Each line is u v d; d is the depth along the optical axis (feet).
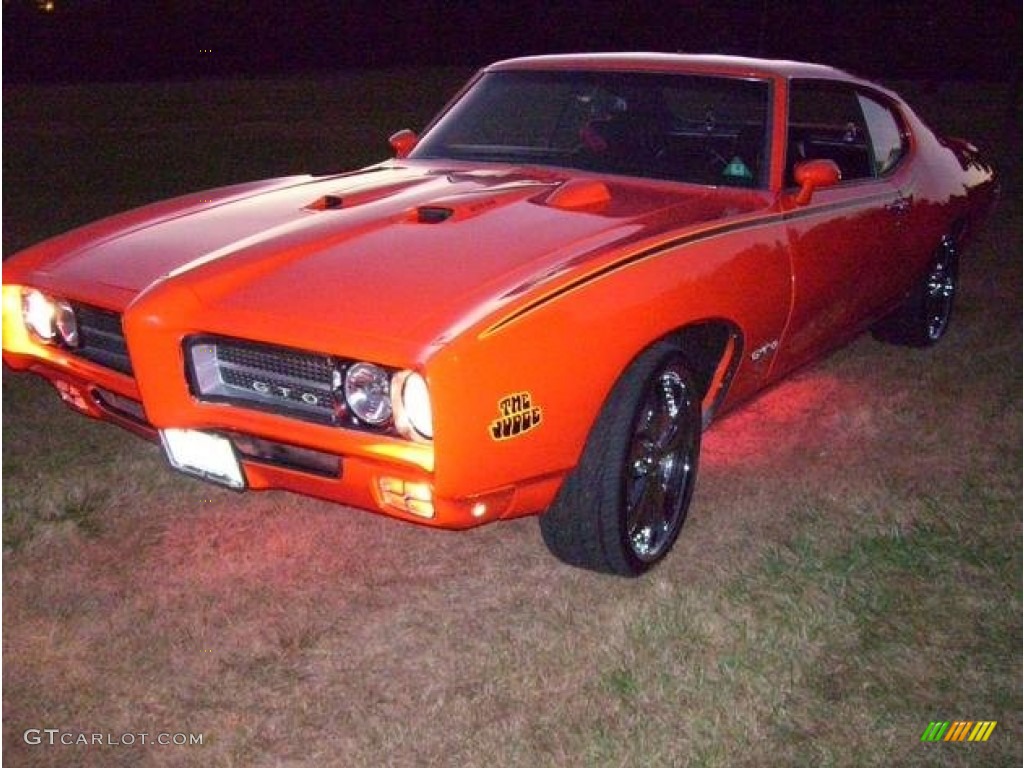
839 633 11.11
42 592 11.50
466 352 9.89
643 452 11.87
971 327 21.31
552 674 10.39
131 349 11.03
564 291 10.77
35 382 17.38
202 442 11.15
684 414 12.41
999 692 10.28
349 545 12.66
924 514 13.67
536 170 14.92
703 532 13.20
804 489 14.33
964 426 16.49
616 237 11.98
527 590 11.83
